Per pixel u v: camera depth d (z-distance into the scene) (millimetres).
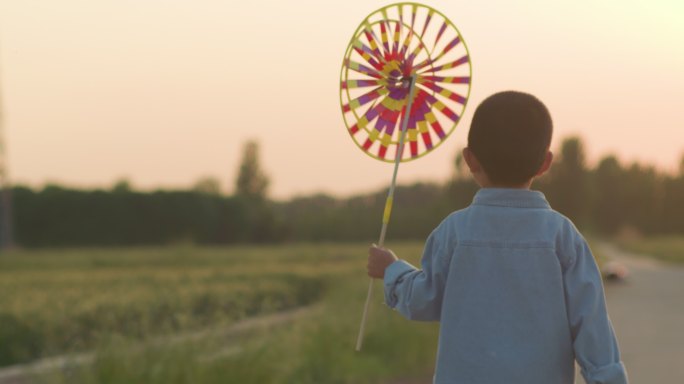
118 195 48375
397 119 3064
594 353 2555
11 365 9836
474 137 2730
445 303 2703
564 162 80188
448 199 57938
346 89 3072
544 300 2611
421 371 9508
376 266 2898
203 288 15703
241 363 7133
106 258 28062
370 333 9727
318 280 21047
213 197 53281
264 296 16562
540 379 2572
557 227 2672
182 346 7109
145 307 12039
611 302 20234
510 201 2699
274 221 58781
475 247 2689
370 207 63344
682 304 19391
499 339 2605
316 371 8484
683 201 136375
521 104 2676
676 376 8953
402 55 3043
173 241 47438
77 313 11023
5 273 21422
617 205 137625
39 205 46312
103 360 6676
